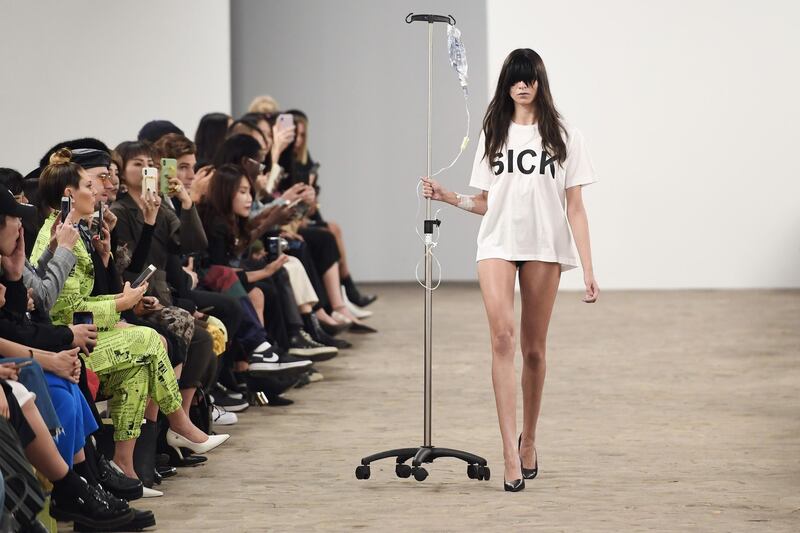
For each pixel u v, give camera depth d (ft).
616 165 99.86
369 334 74.38
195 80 85.81
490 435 45.42
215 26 86.28
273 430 46.50
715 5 98.27
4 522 26.58
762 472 39.09
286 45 107.14
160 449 40.50
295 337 60.18
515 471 37.04
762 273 99.71
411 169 107.14
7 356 31.17
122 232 43.01
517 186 37.19
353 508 35.09
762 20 98.07
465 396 53.67
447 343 70.38
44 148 76.33
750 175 99.09
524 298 37.83
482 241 37.65
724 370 59.98
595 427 46.62
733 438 44.42
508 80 37.35
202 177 54.29
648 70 98.99
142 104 83.41
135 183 44.11
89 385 34.71
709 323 78.23
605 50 99.09
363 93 106.93
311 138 107.34
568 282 101.24
